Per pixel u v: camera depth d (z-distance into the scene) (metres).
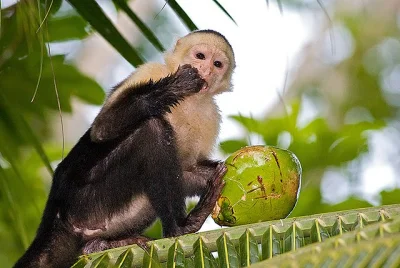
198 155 10.36
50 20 11.23
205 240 6.14
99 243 8.92
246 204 6.66
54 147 13.50
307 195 12.80
